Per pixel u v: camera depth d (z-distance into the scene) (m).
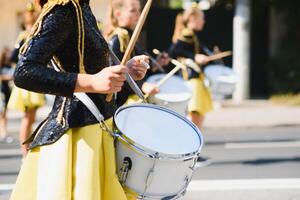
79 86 4.74
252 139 17.47
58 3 4.87
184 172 5.23
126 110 5.51
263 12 27.09
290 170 12.68
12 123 20.97
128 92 8.02
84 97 4.99
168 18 26.77
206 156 14.40
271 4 26.78
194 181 11.69
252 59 27.27
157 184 5.15
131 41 5.18
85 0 5.08
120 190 5.03
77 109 5.02
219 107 23.81
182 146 5.27
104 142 5.07
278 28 27.06
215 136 18.27
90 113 5.03
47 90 4.75
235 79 14.84
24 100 11.66
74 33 4.95
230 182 11.60
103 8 24.58
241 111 23.11
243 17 25.25
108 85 4.71
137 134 5.23
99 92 4.79
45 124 5.16
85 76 4.77
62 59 4.96
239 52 25.41
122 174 5.13
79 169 4.93
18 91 11.72
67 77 4.75
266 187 11.20
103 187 5.05
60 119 5.01
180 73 13.39
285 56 26.25
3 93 17.58
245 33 25.33
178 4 34.56
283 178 11.91
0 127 17.69
